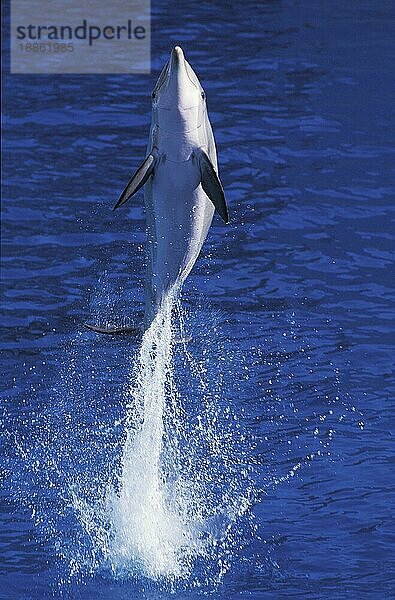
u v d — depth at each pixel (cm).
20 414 3494
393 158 5206
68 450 3319
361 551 2869
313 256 4416
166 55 6650
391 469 3191
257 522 2998
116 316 4044
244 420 3444
